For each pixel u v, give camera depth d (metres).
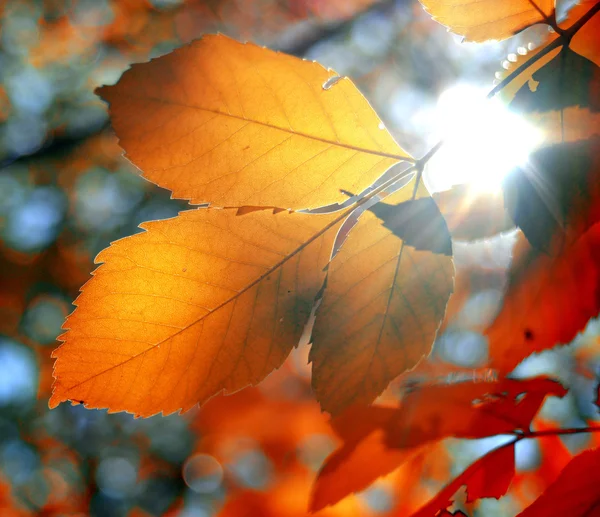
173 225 0.34
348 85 0.33
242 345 0.35
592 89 0.34
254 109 0.33
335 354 0.34
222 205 0.34
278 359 0.35
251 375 0.35
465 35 0.35
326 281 0.35
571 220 0.34
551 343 0.39
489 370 0.40
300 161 0.34
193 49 0.33
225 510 1.03
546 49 0.35
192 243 0.34
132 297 0.34
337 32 1.58
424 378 0.41
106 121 1.97
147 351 0.34
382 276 0.34
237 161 0.34
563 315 0.39
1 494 1.69
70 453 1.94
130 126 0.33
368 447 0.40
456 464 0.50
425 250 0.34
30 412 1.95
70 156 2.00
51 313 1.99
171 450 1.92
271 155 0.34
